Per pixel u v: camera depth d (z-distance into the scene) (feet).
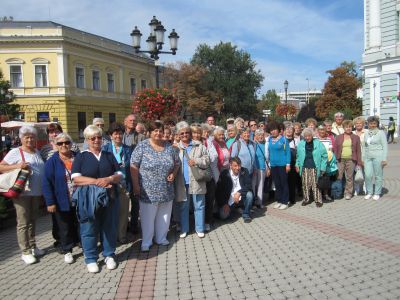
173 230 22.02
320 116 163.02
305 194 26.73
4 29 116.88
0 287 14.74
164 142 18.99
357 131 29.53
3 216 22.63
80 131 126.11
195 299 13.24
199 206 20.20
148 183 18.11
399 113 89.61
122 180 17.95
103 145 19.80
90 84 131.13
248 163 23.98
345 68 159.33
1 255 18.40
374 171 27.61
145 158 18.25
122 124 20.83
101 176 15.96
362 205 26.04
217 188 23.35
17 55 117.29
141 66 160.04
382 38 92.73
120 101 146.10
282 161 26.02
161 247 18.94
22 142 17.65
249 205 22.85
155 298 13.42
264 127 30.42
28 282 15.14
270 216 24.11
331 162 27.55
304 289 13.65
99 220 16.30
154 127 18.37
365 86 98.22
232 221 23.35
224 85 191.11
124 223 19.69
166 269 16.03
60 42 118.01
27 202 17.16
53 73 118.93
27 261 17.13
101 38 144.36
